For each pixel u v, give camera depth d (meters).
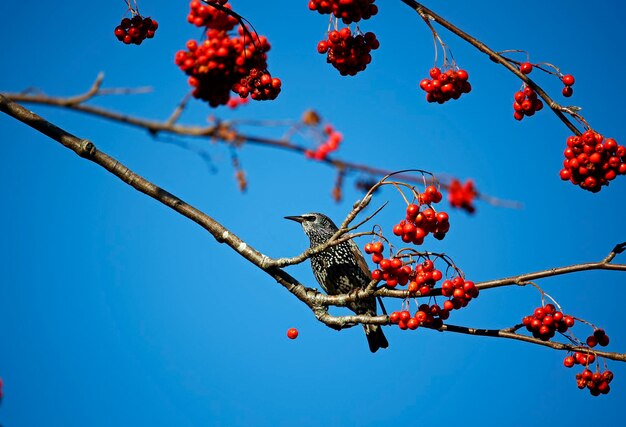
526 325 5.88
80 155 6.39
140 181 6.56
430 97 5.53
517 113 5.57
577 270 5.63
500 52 5.44
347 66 5.59
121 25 5.77
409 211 5.26
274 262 6.55
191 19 5.39
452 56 5.43
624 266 5.54
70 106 4.14
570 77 5.30
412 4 5.45
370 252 5.66
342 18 5.22
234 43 5.15
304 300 6.66
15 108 6.24
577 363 5.95
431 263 5.64
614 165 5.14
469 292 5.53
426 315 5.69
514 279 5.80
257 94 5.34
